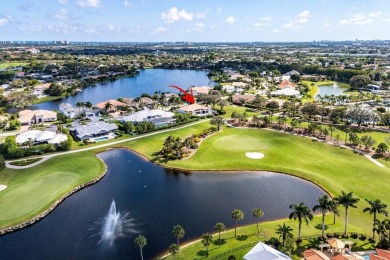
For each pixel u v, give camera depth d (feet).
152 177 367.25
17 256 233.96
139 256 231.91
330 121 577.43
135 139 491.31
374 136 483.92
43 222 277.23
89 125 530.68
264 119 554.46
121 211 294.25
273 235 247.29
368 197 304.50
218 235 252.42
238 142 465.88
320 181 341.41
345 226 247.29
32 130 484.33
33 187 330.95
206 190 333.62
